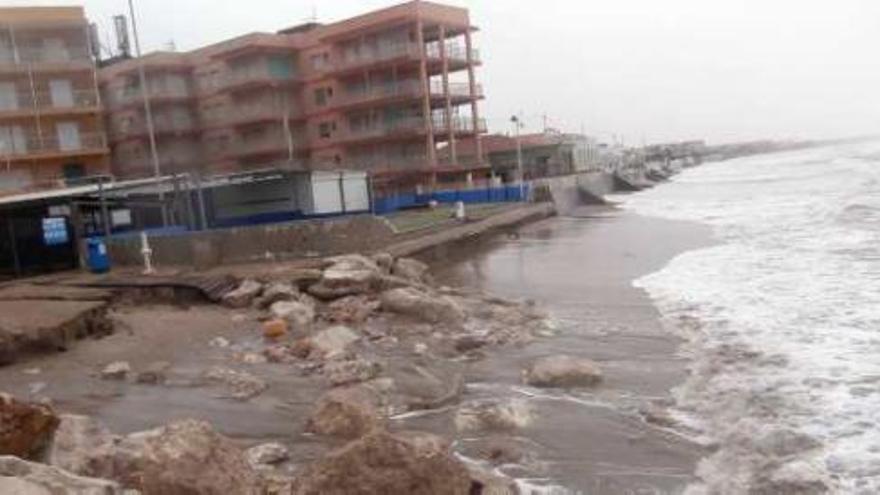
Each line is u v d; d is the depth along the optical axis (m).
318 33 68.06
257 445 10.20
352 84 67.69
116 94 71.38
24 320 16.48
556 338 17.06
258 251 28.45
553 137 93.75
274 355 15.35
